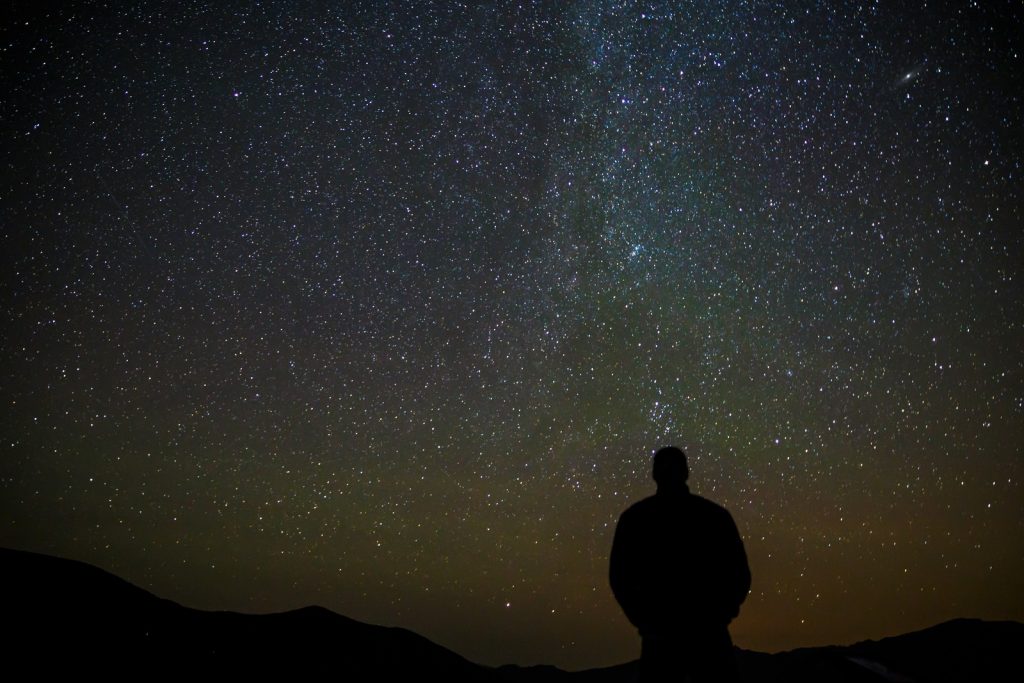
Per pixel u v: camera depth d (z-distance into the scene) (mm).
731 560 2385
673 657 2330
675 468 2510
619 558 2438
